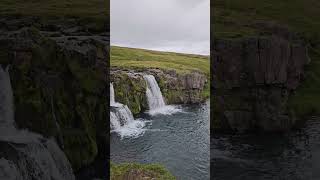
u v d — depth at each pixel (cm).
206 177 609
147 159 634
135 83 774
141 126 732
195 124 731
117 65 771
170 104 814
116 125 712
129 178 601
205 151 659
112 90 738
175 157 641
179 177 617
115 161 640
